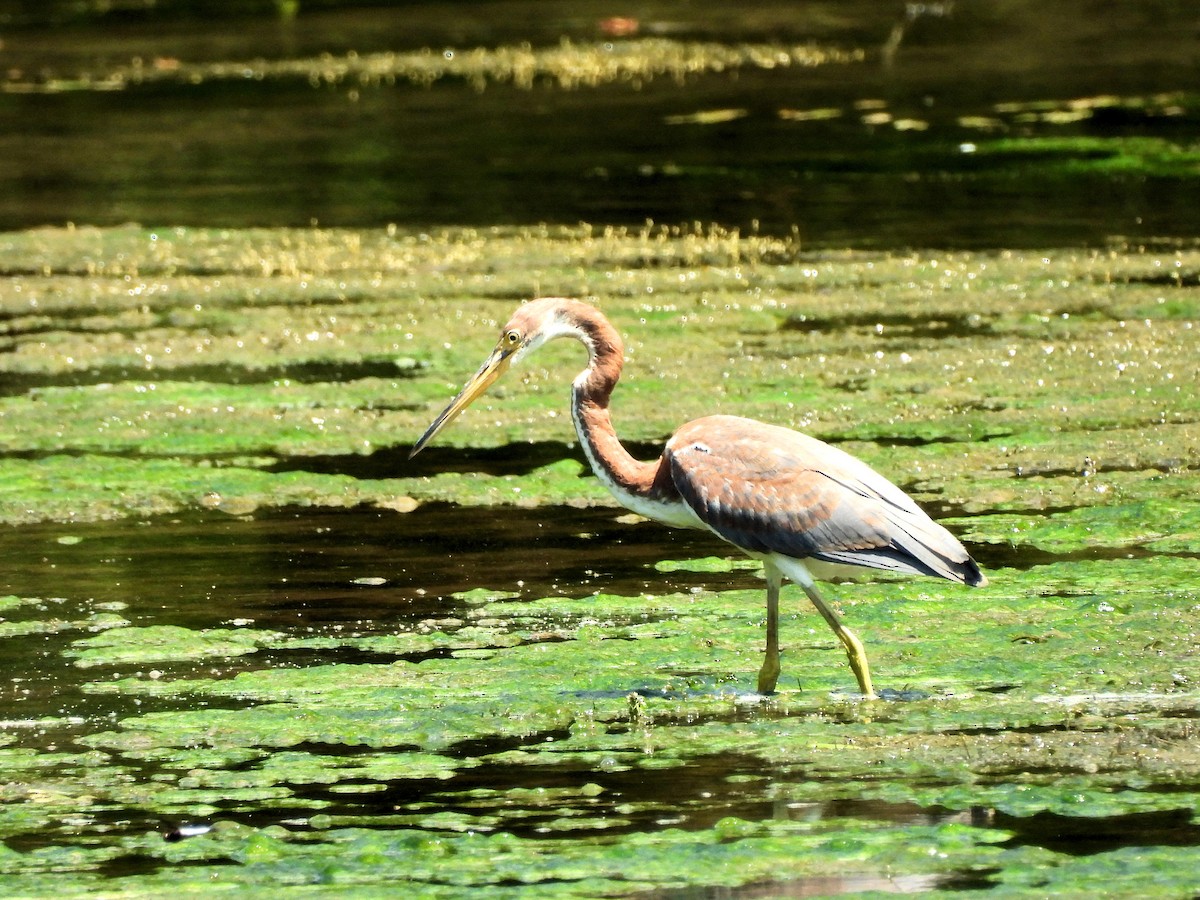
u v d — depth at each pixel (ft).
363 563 43.83
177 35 179.32
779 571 34.17
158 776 31.45
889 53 149.28
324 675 36.37
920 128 111.86
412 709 34.40
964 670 35.40
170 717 34.30
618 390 58.34
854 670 33.73
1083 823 27.76
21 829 29.27
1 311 72.74
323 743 32.89
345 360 63.82
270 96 136.15
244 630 39.19
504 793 30.14
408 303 71.67
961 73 135.74
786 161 102.68
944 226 83.20
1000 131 109.29
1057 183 92.58
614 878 26.53
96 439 55.11
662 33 167.73
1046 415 53.78
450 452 53.31
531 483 50.06
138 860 27.91
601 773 30.86
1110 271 72.49
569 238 83.66
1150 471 48.14
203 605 40.91
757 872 26.48
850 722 32.81
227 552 44.83
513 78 142.41
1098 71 132.67
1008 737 31.55
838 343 63.57
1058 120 112.16
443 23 181.06
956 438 52.24
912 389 57.41
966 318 66.59
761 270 75.56
